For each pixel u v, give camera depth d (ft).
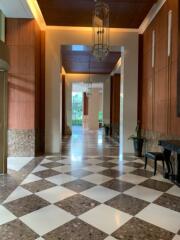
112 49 27.12
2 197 12.10
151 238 8.37
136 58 25.91
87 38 25.61
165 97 18.56
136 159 22.45
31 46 22.48
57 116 25.82
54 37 25.50
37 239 8.24
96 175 16.49
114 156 23.97
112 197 12.28
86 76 48.37
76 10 21.36
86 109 71.97
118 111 43.93
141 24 24.62
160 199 12.06
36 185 14.08
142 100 25.99
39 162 20.54
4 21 22.18
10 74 22.49
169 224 9.41
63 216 10.01
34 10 21.68
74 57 35.06
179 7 15.38
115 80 43.96
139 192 13.09
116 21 23.73
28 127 22.75
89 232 8.73
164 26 18.84
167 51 18.10
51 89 25.77
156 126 20.85
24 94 22.59
